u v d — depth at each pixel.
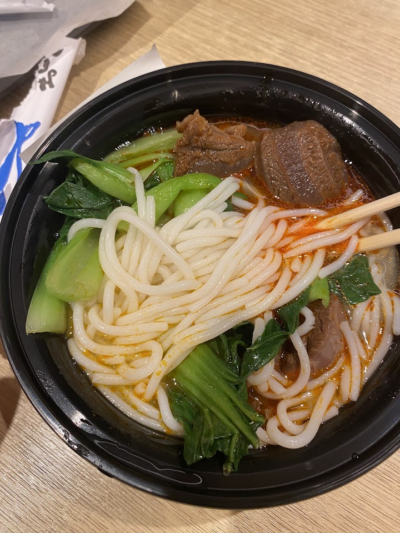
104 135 0.22
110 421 0.18
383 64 0.29
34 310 0.18
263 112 0.24
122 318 0.20
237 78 0.23
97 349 0.19
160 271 0.20
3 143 0.26
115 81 0.26
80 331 0.19
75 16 0.28
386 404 0.17
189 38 0.30
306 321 0.20
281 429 0.19
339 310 0.20
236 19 0.31
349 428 0.18
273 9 0.31
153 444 0.18
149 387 0.19
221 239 0.21
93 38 0.30
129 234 0.20
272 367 0.19
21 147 0.26
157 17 0.31
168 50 0.29
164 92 0.22
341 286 0.21
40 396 0.16
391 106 0.27
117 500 0.19
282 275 0.20
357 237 0.21
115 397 0.19
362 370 0.20
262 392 0.20
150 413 0.19
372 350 0.21
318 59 0.29
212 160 0.22
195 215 0.21
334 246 0.21
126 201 0.22
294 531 0.19
